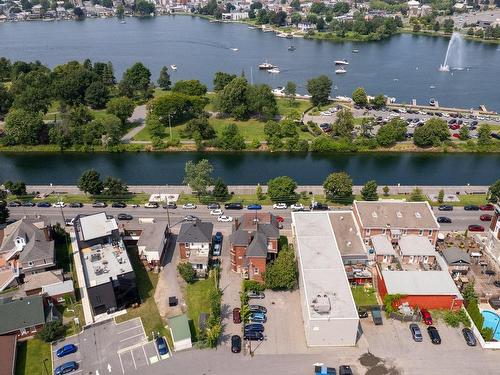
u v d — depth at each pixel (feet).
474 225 433.48
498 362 291.79
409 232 399.85
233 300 344.90
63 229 418.92
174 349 302.66
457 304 329.72
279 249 397.39
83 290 357.61
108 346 305.94
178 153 649.61
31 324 313.12
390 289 331.77
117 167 606.96
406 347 303.27
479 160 619.26
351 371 283.18
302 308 330.75
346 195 488.85
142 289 357.61
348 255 372.17
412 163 612.29
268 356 297.94
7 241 389.80
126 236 415.23
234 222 404.77
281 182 489.26
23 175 584.81
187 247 380.37
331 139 654.12
